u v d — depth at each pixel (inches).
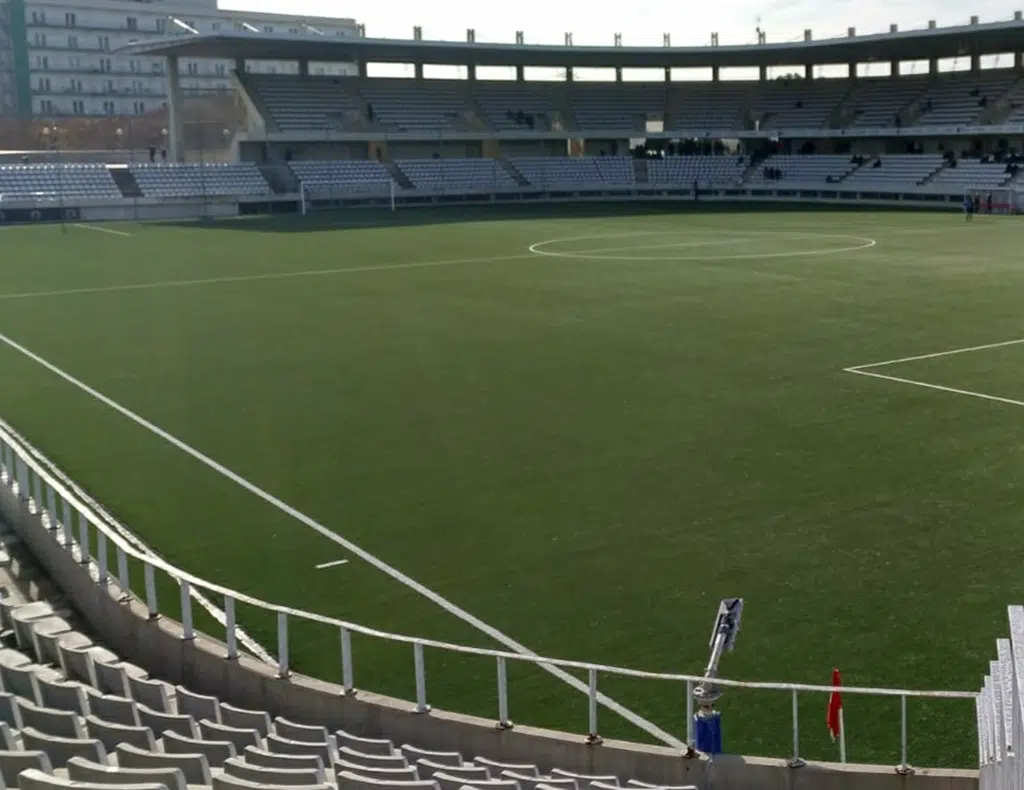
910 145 3563.0
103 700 388.8
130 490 730.8
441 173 3644.2
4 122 4512.8
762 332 1211.9
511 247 2186.3
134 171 3221.0
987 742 345.4
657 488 708.0
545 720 445.1
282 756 340.8
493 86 3895.2
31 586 599.5
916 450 769.6
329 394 973.8
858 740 421.4
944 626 509.7
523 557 606.2
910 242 2171.5
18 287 1697.8
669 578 573.6
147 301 1544.0
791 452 773.3
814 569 577.9
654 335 1206.9
